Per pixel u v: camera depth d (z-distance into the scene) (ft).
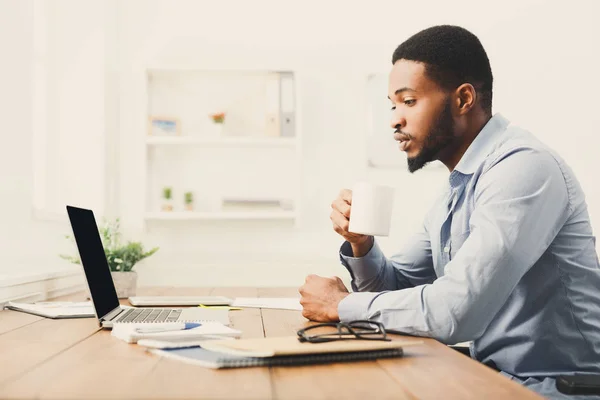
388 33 11.48
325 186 11.37
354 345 2.88
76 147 10.30
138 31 11.27
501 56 11.40
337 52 11.47
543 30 11.40
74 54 10.34
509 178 4.07
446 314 3.70
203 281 10.93
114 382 2.39
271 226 11.26
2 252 6.86
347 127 11.44
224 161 11.17
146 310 5.07
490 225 3.91
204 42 11.35
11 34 7.19
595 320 4.39
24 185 7.51
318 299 4.36
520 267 3.91
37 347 3.27
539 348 4.40
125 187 11.09
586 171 11.28
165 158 11.09
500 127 4.82
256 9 11.43
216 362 2.64
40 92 9.74
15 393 2.22
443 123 4.79
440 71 4.72
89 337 3.65
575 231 4.39
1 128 6.91
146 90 10.80
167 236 11.10
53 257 8.62
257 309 5.42
